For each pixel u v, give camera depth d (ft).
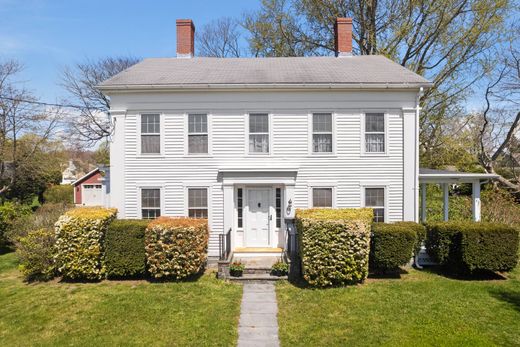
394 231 34.55
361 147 42.86
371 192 43.11
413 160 42.60
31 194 96.58
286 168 42.34
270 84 41.52
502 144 83.76
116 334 24.04
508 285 32.58
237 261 38.75
